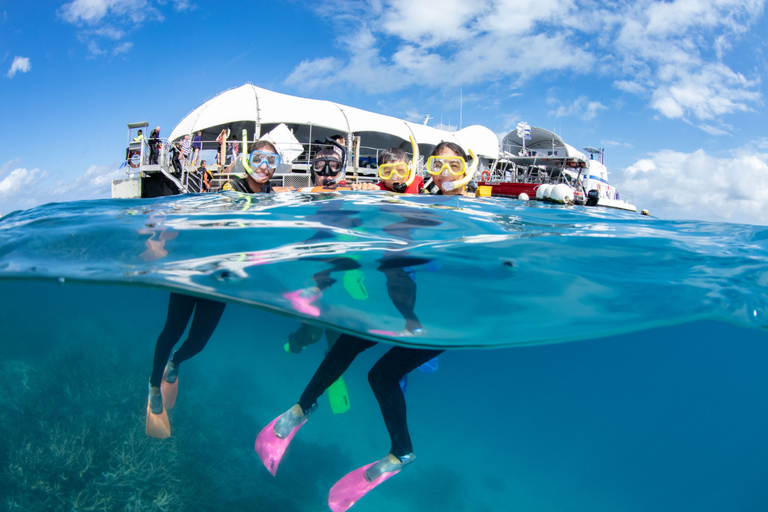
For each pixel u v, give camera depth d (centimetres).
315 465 822
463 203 455
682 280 263
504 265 266
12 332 1283
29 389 755
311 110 2038
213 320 322
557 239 327
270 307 204
